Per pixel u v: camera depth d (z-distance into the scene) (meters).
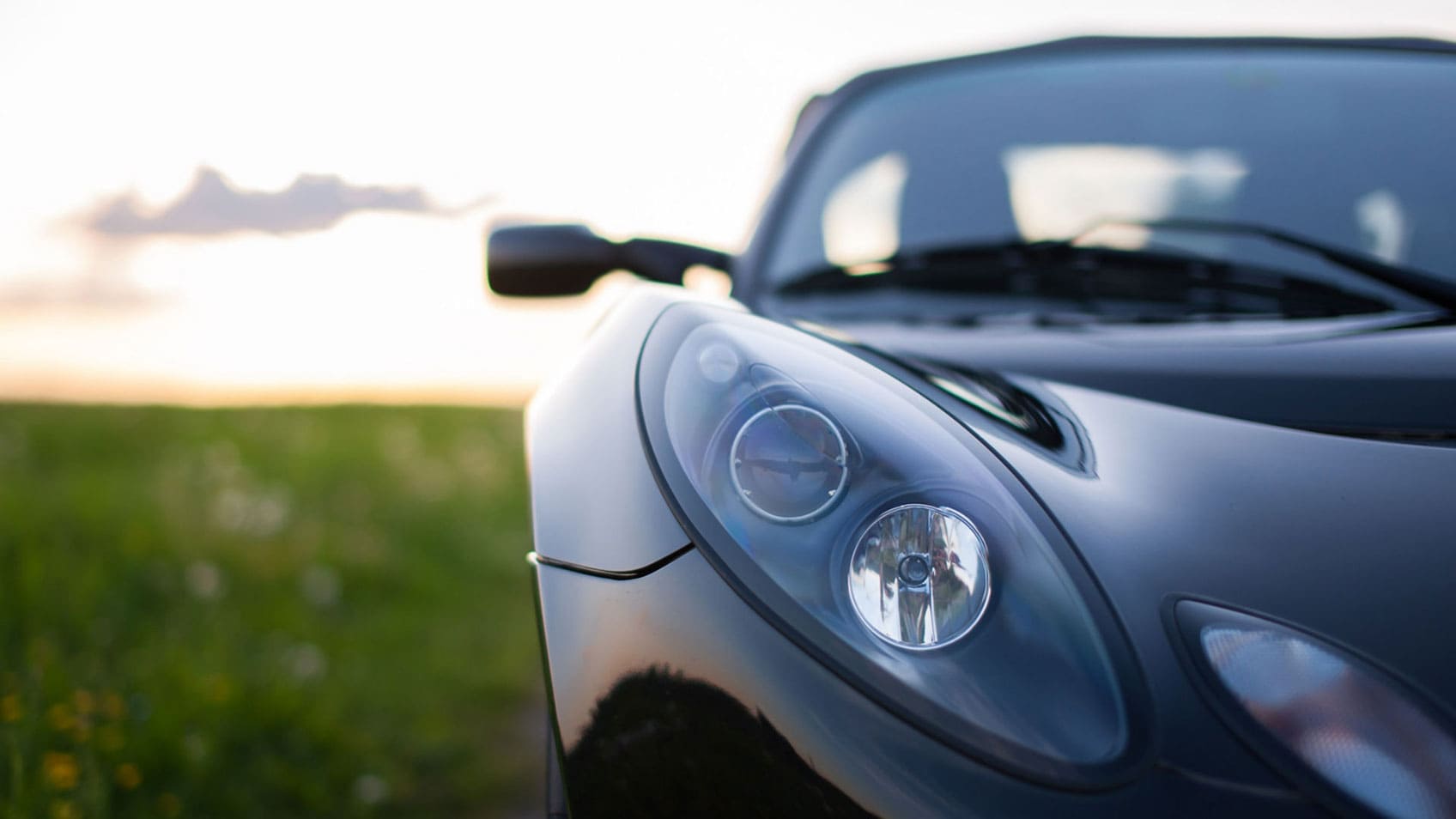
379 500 5.94
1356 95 2.16
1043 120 2.31
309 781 2.78
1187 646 1.09
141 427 7.38
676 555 1.17
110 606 3.71
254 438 7.34
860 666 1.08
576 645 1.17
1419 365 1.39
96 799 2.30
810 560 1.14
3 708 2.61
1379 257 1.86
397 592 4.57
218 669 3.25
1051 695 1.07
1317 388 1.38
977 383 1.45
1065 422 1.37
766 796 1.06
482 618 4.39
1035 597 1.12
